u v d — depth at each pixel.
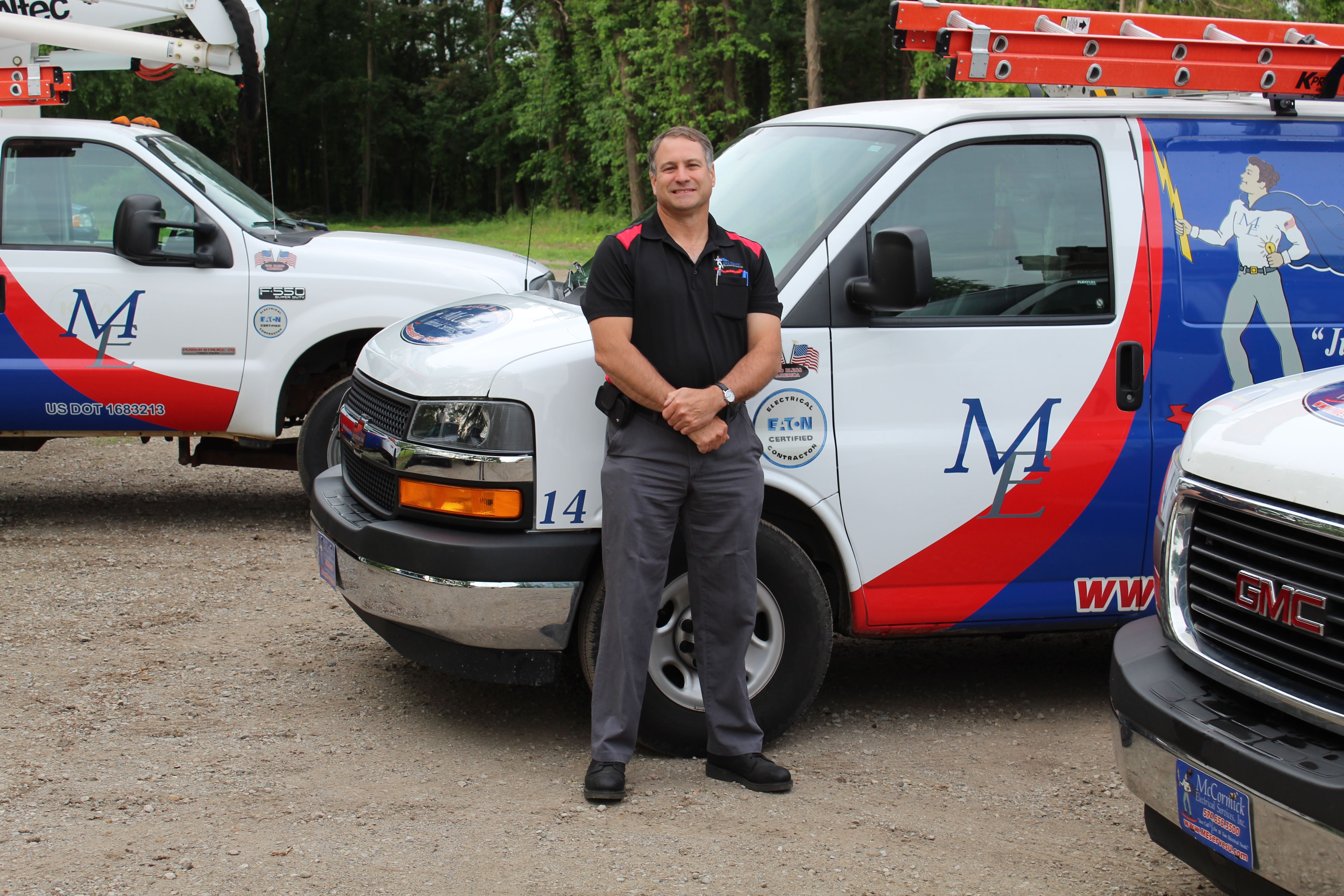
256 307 6.44
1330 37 4.37
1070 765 3.94
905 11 4.06
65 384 6.34
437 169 64.75
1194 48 4.14
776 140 4.68
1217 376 4.11
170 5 7.46
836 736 4.17
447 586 3.69
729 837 3.38
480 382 3.72
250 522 7.04
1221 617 2.67
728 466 3.54
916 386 3.92
